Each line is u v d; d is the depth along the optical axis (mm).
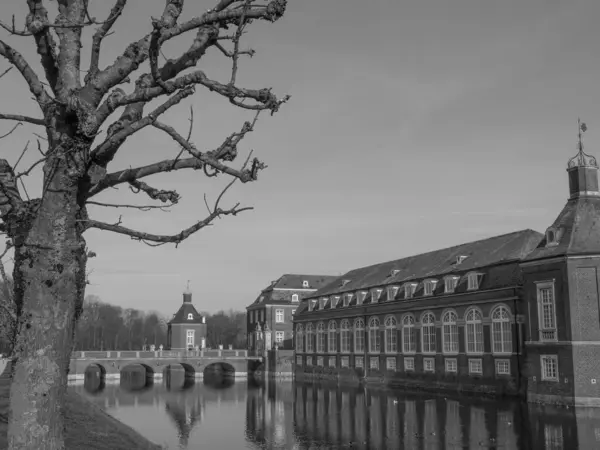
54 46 7152
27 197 7480
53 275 6523
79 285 8031
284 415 44656
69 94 6680
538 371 41812
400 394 53312
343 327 73500
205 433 37188
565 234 41938
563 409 37906
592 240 40469
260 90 8148
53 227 6574
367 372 67000
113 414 46344
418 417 39031
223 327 158375
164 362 84062
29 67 7039
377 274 75000
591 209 42562
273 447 32281
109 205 7750
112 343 145500
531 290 42875
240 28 7531
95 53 6996
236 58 7684
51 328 6504
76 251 6789
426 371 56375
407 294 61000
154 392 64625
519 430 32000
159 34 6840
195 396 60188
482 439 30359
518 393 44781
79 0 6965
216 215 8227
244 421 42094
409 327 59844
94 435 24125
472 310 50625
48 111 6828
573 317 39438
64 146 6566
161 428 39312
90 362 78938
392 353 62219
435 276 57969
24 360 6430
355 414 42688
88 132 6645
